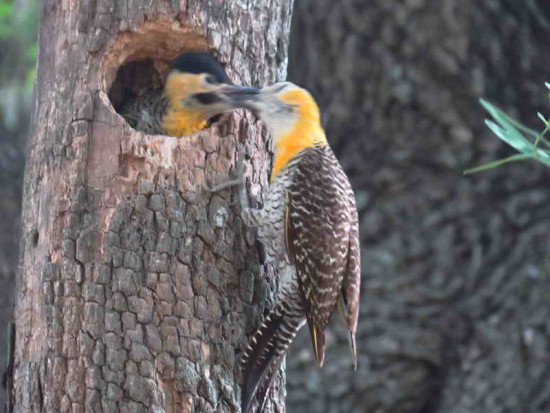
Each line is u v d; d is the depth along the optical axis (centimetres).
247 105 1031
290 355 1536
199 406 984
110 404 965
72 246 982
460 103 1551
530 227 1534
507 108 1551
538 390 1467
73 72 1005
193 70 1050
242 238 1027
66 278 980
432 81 1556
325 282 1030
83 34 1005
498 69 1556
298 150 1052
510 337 1490
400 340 1523
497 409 1472
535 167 1554
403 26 1561
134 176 988
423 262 1545
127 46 1019
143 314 976
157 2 1005
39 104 1030
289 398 1521
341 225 1039
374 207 1556
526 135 1543
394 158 1559
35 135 1029
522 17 1573
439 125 1555
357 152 1573
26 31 1947
